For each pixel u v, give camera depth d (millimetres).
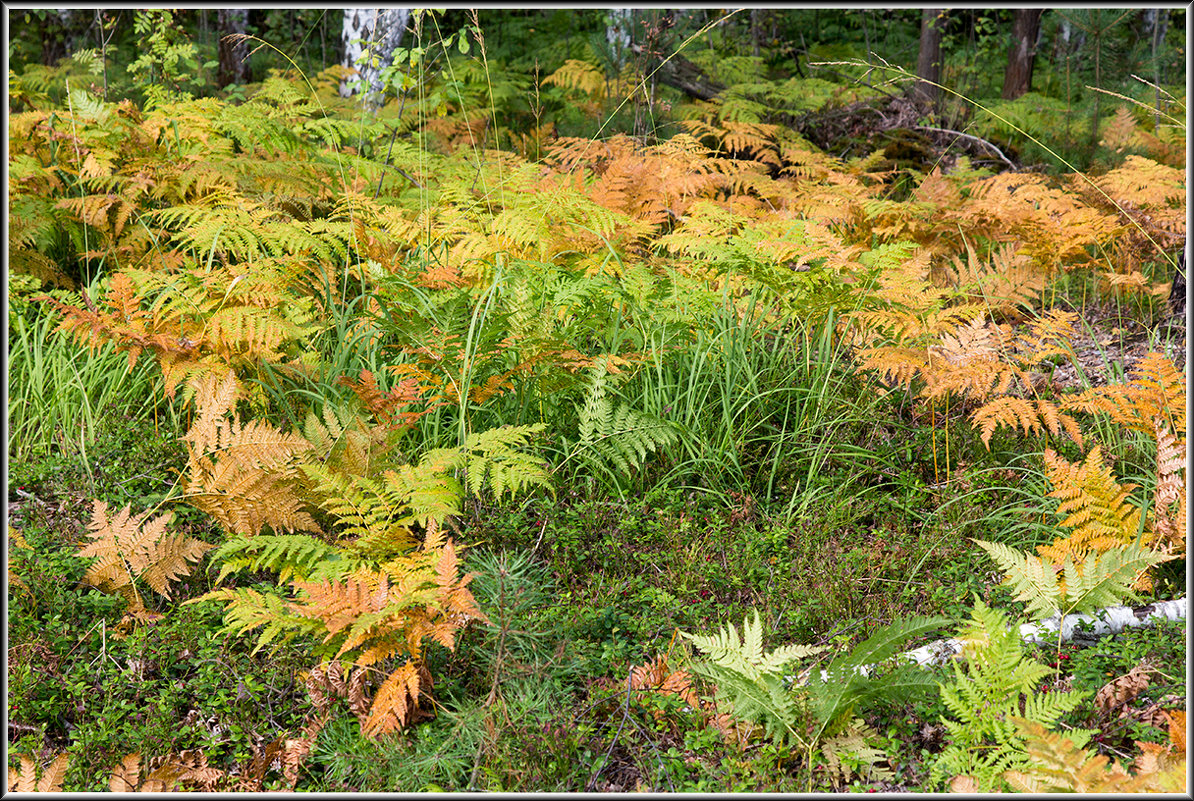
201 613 3291
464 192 5941
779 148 8531
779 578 3566
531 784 2605
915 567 3600
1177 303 5426
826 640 3244
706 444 4156
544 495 4027
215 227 4762
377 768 2662
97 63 7531
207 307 4273
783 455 4277
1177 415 3615
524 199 5695
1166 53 8500
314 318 4770
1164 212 6066
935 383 4223
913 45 12797
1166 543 3389
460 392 3957
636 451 4195
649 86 8711
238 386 3984
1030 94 8867
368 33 8281
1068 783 2344
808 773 2590
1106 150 7793
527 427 3793
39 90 8344
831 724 2672
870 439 4375
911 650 3158
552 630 2967
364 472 3615
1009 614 3336
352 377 4410
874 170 8430
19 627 3152
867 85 9258
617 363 4117
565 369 4113
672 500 3963
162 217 5191
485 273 5008
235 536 3477
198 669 3131
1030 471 4094
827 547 3711
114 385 4473
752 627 2861
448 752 2729
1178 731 2463
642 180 6652
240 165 5703
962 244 6422
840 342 4816
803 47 12391
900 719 2807
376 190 6418
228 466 3479
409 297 4441
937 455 4352
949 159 8609
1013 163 8406
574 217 5652
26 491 3939
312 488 3582
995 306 5309
